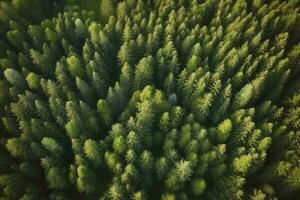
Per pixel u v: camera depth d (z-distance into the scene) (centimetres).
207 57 3081
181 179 2675
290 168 2794
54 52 3200
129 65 2977
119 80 3111
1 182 2567
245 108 3080
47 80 3130
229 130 2770
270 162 2989
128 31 3172
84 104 2825
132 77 3075
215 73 2925
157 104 2845
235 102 2966
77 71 3036
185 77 2975
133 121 2725
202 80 2873
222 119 2991
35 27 3195
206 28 3219
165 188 2894
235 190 2705
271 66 3144
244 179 2706
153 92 2955
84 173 2642
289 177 2784
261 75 3055
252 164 2806
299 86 3206
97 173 2923
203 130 2670
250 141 2820
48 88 2873
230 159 2848
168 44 3031
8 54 3119
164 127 2862
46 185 2856
